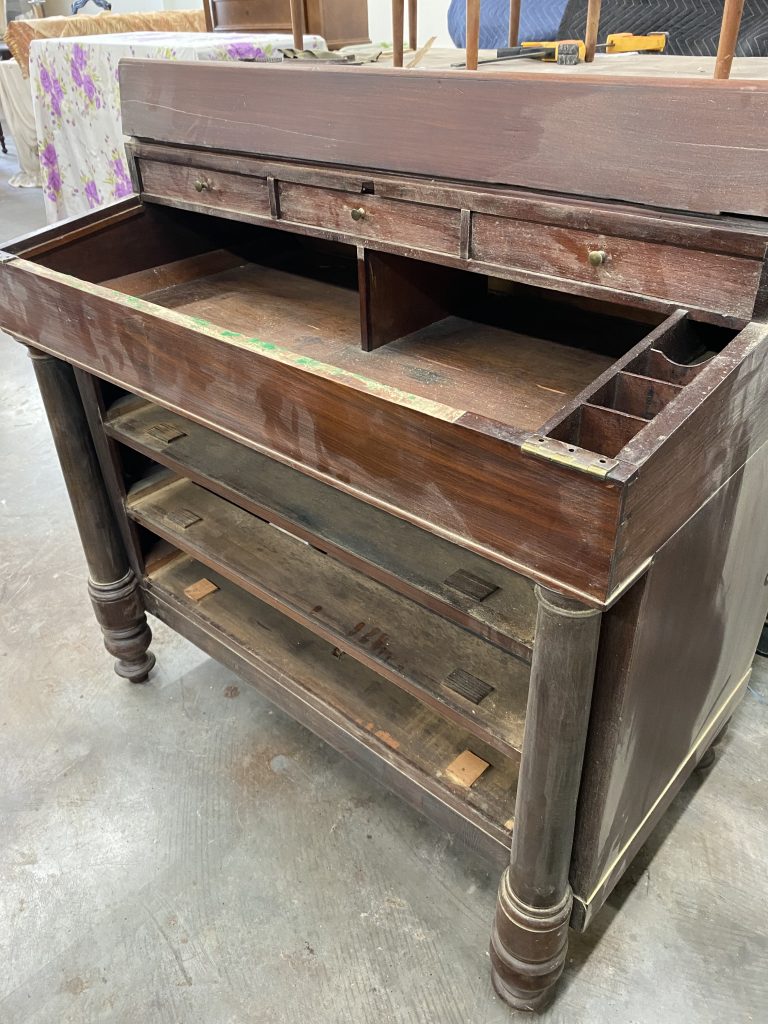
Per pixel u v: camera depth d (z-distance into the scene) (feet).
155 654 6.10
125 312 3.54
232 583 5.30
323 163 3.74
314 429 3.00
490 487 2.47
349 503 4.04
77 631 6.31
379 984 3.97
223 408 3.37
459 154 3.27
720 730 4.52
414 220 3.46
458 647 3.97
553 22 6.59
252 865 4.53
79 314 3.84
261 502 4.08
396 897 4.35
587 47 4.14
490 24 7.06
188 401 3.53
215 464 4.41
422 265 4.03
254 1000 3.92
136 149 4.56
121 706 5.61
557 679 2.72
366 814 4.79
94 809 4.88
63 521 7.63
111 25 9.83
